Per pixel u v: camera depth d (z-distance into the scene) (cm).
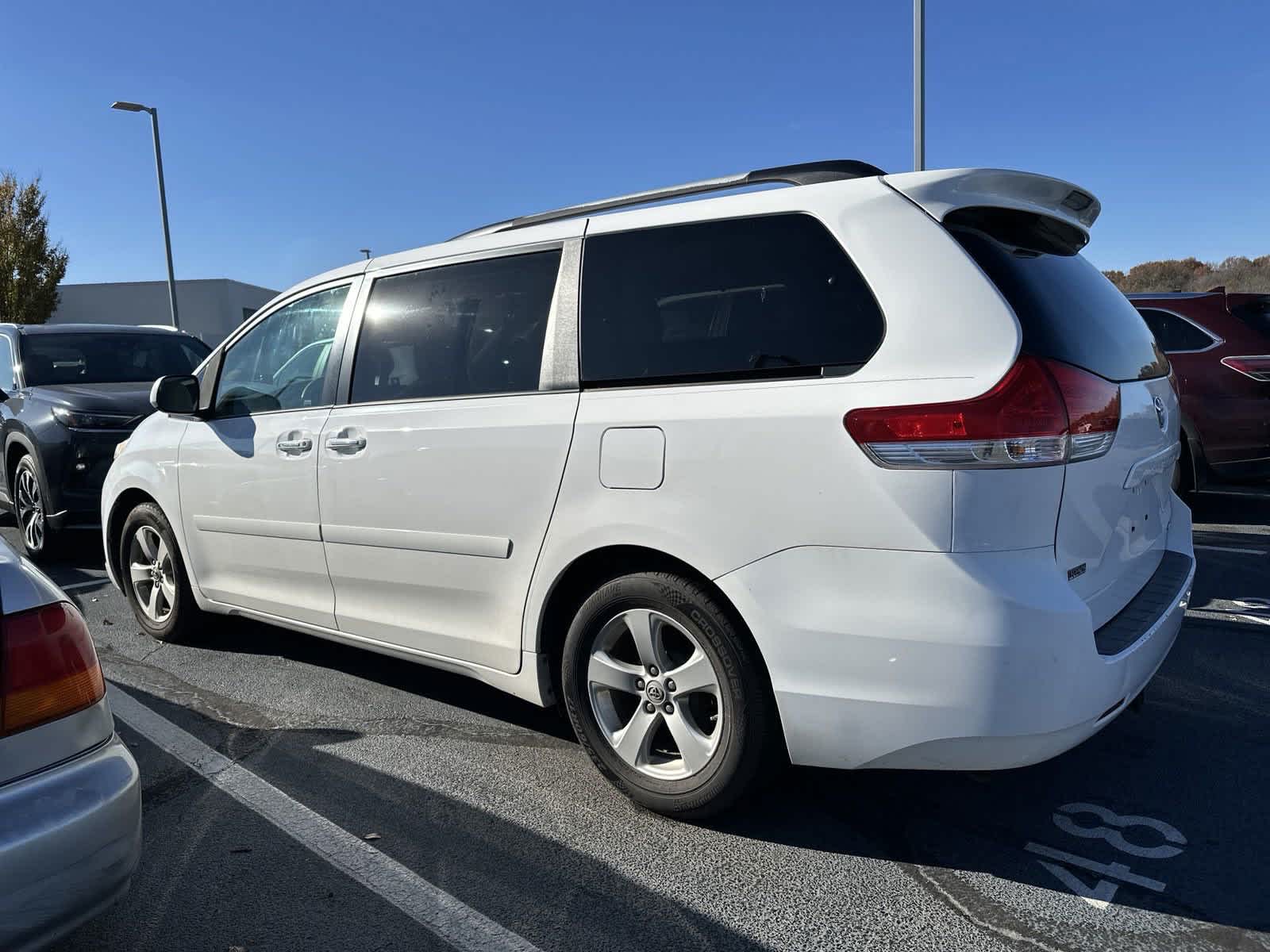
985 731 232
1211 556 608
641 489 275
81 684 202
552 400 302
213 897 255
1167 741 341
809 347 257
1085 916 239
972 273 244
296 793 315
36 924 183
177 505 446
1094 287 297
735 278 276
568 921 241
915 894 251
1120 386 271
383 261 377
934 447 231
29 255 2903
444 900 252
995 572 230
